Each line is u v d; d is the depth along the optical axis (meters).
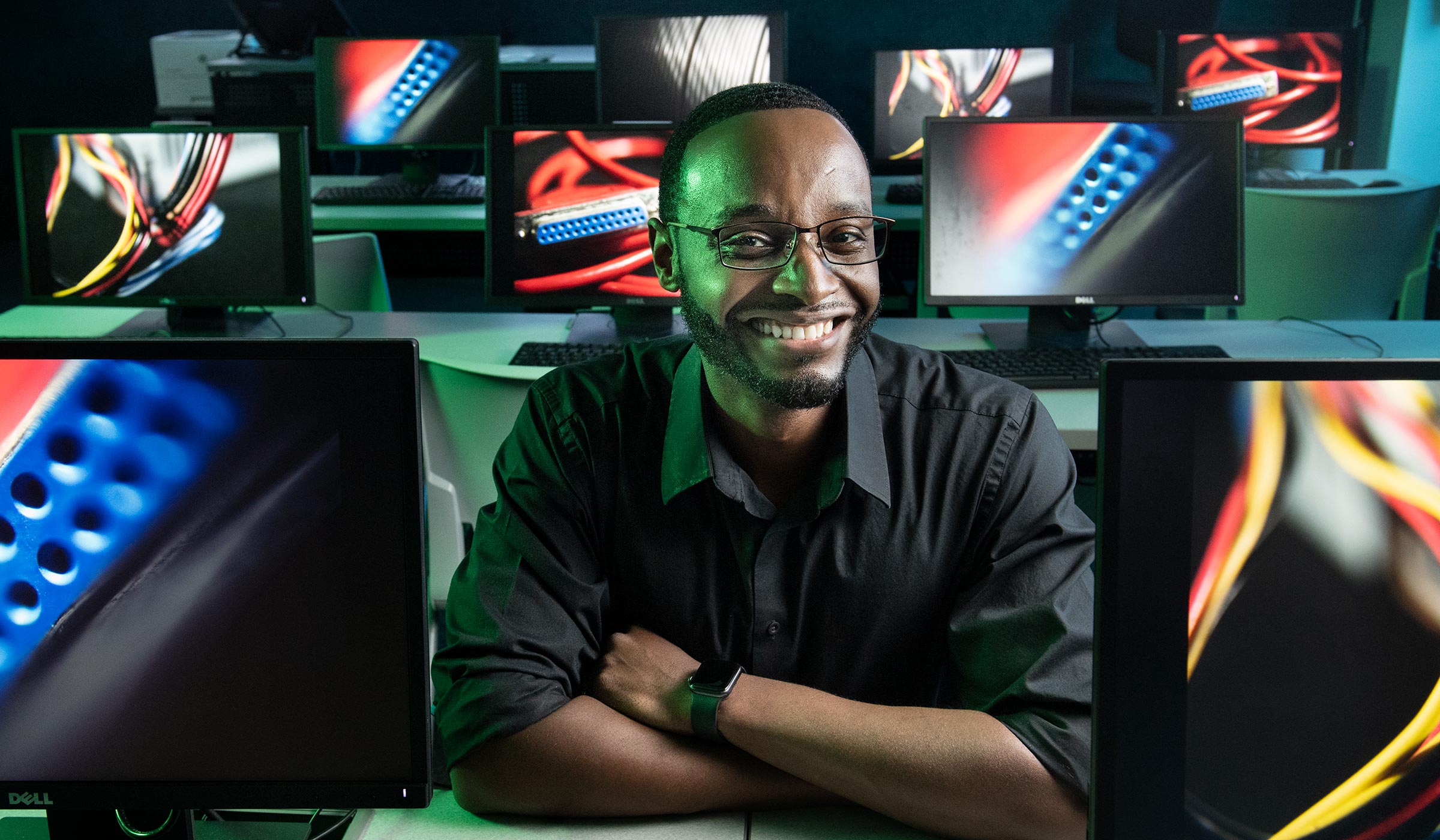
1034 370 2.28
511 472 1.15
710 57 3.82
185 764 0.85
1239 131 2.35
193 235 2.57
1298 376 0.75
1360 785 0.78
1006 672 1.04
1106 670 0.78
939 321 2.69
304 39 4.57
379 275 3.02
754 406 1.01
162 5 6.13
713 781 0.99
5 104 6.31
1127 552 0.77
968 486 1.11
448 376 1.81
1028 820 0.94
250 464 0.82
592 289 2.59
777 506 1.10
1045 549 1.09
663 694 1.04
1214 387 0.75
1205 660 0.77
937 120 2.35
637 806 0.99
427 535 0.83
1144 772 0.78
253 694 0.85
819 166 0.93
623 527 1.12
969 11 5.88
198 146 2.54
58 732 0.85
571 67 4.03
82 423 0.82
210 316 2.68
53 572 0.83
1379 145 4.96
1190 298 2.39
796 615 1.12
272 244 2.57
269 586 0.83
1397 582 0.77
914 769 0.95
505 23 5.96
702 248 0.95
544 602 1.09
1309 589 0.77
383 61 3.99
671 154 1.01
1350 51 3.83
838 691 1.14
